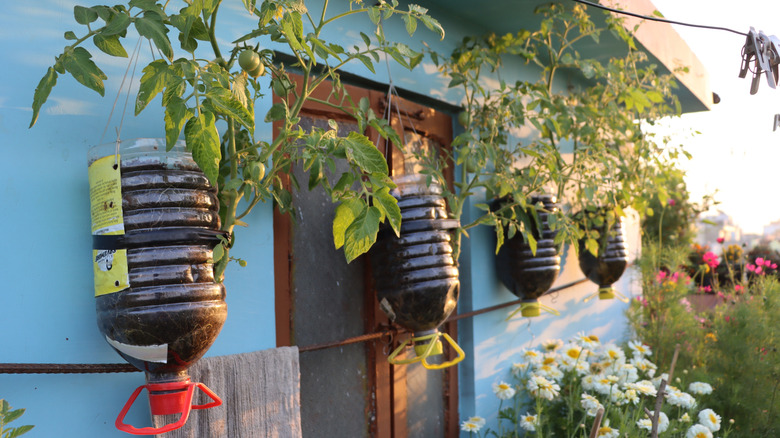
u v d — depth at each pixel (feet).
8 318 4.64
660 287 15.83
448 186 9.80
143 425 5.42
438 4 9.48
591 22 9.87
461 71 9.41
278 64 7.20
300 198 7.43
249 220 6.37
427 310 7.09
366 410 8.21
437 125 9.64
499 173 8.97
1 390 4.60
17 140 4.75
